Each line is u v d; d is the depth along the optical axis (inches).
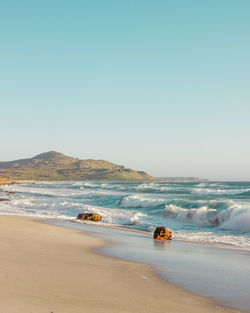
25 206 1470.2
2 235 553.6
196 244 586.2
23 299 220.8
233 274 342.6
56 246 474.9
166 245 557.9
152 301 239.9
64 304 218.5
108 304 226.1
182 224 941.8
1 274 286.7
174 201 1423.5
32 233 605.9
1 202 1635.1
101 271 327.9
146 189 3149.6
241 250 524.1
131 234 706.2
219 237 686.5
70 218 1033.5
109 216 1061.1
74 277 296.4
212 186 3816.4
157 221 1003.9
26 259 363.3
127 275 316.8
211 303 243.8
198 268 368.8
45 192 3019.2
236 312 226.7
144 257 427.8
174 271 347.6
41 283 267.7
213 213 940.0
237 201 1610.5
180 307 230.2
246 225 813.9
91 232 702.5
